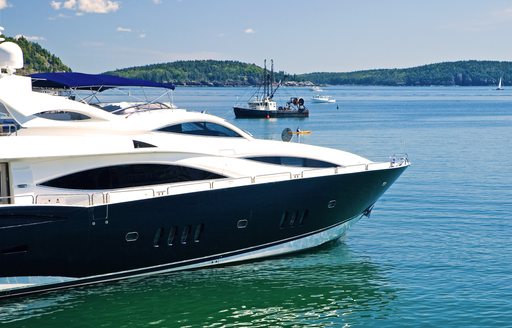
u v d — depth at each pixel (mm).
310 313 13898
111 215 14180
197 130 16547
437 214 22875
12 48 16375
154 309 14031
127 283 15281
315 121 83688
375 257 17547
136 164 15023
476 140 53812
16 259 13672
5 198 13680
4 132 15344
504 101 175125
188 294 14805
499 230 20484
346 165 17641
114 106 18391
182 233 15258
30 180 14156
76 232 13961
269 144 17344
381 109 125000
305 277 15914
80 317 13625
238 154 16500
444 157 40719
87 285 14961
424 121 83312
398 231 20391
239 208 15664
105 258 14609
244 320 13555
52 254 13953
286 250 17203
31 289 14312
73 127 15430
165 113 16797
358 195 17656
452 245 18750
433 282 15594
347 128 69750
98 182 14695
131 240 14672
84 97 18219
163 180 15281
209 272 16094
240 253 16422
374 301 14438
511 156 41156
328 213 17312
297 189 16297
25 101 15195
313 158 17328
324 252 17891
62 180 14398
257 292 14945
